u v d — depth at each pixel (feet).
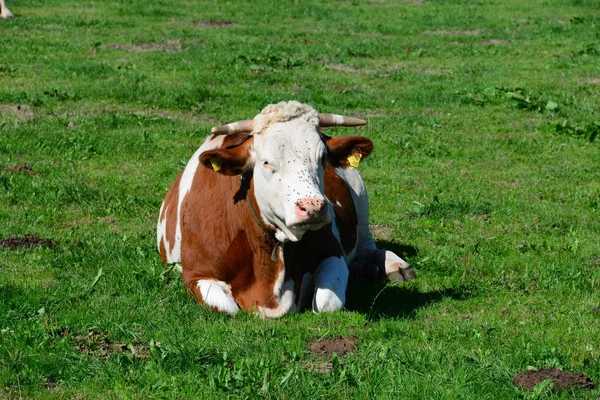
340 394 23.32
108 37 89.81
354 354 25.94
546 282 33.55
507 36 97.86
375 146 55.47
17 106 61.16
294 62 79.05
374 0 124.88
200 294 29.48
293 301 29.55
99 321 28.19
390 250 38.04
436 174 50.34
